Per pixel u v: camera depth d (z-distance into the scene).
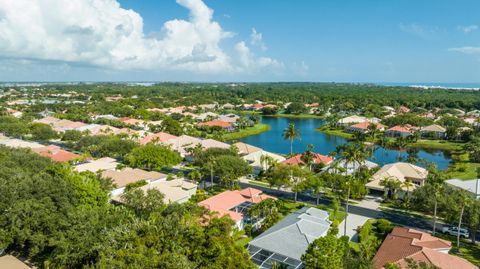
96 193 58.62
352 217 72.94
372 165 104.62
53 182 56.22
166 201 70.50
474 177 101.69
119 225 44.72
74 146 126.81
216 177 99.44
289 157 115.62
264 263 49.69
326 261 39.19
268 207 68.00
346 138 171.50
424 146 154.75
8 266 49.59
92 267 36.22
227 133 181.12
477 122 180.88
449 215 61.78
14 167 70.44
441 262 46.50
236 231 60.44
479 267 50.50
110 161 101.44
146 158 98.25
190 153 116.94
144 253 36.75
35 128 147.25
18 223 48.16
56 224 48.78
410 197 78.19
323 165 105.69
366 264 42.12
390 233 59.06
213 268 36.56
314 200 82.94
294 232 54.09
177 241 40.31
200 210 55.66
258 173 104.75
